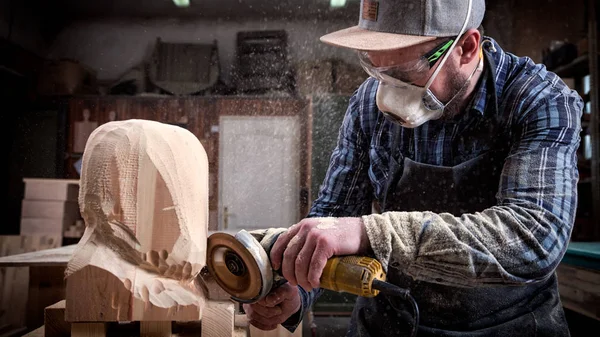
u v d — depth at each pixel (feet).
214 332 2.72
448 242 2.50
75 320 2.36
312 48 14.39
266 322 3.29
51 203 11.91
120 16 15.48
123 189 2.43
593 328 7.84
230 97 13.20
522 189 2.86
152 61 14.70
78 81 14.71
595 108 10.66
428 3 2.92
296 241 2.64
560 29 12.16
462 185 3.53
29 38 15.24
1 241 10.06
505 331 3.35
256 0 14.61
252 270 2.65
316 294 3.74
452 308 3.51
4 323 7.23
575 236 10.91
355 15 14.46
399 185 3.80
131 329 2.85
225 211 12.53
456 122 3.56
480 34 3.28
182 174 2.53
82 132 13.78
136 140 2.50
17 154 13.96
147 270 2.48
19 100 14.11
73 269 2.37
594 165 10.70
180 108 13.26
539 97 3.20
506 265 2.51
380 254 2.54
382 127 3.95
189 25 15.30
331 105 11.58
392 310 3.77
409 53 3.04
